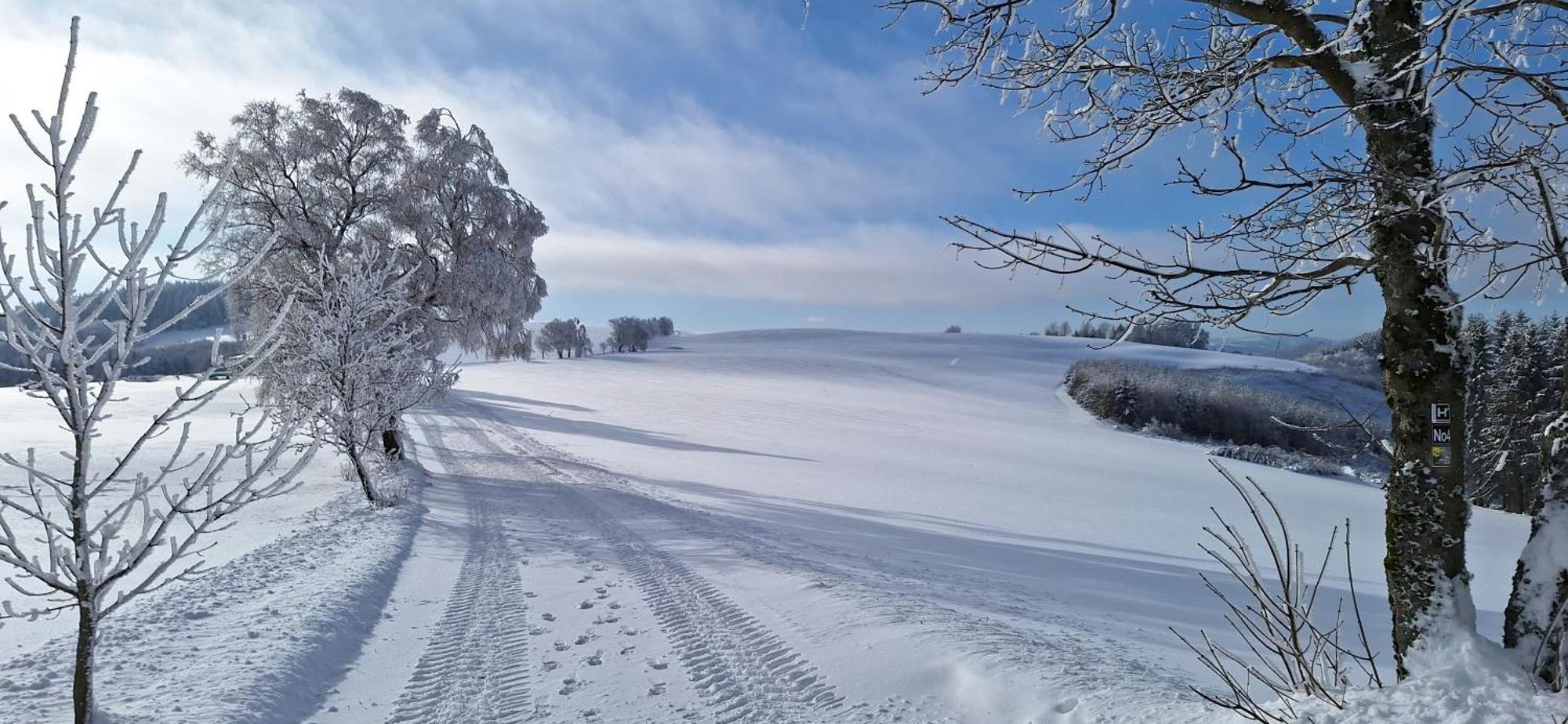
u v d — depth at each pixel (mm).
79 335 3895
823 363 98375
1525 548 3422
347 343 15875
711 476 23766
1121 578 12375
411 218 22781
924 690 5449
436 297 23406
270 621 7074
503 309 24344
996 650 5840
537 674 6281
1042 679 5219
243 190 21266
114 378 3930
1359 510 25625
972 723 4930
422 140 24188
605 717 5383
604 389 71875
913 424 50750
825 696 5512
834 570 9742
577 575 9734
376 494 15430
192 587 8242
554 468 23953
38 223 3520
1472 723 3045
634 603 8266
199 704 5090
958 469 30234
